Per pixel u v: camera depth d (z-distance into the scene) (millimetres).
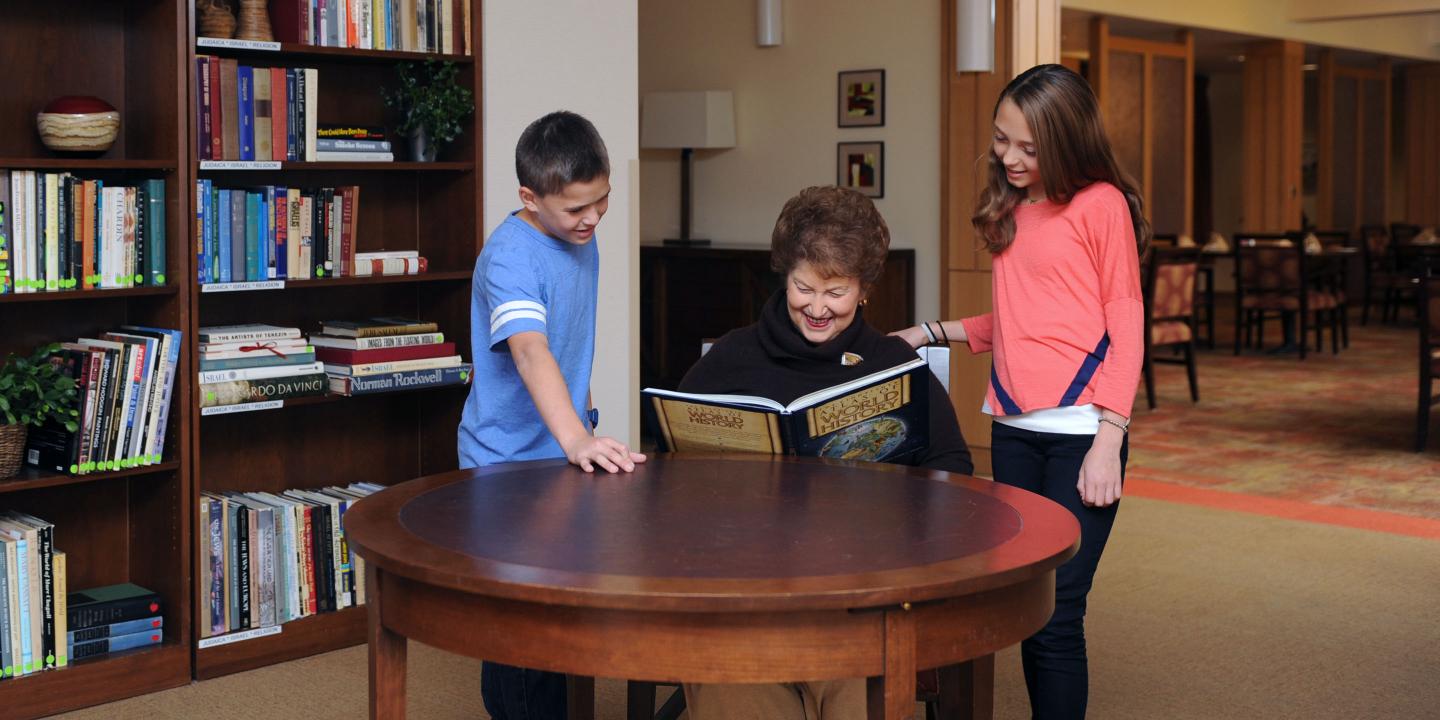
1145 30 12328
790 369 2332
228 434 3646
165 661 3215
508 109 3783
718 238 7422
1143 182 12461
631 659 1477
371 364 3521
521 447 2367
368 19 3516
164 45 3172
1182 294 8070
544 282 2275
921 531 1709
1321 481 5820
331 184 3742
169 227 3209
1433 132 16562
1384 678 3326
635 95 4098
